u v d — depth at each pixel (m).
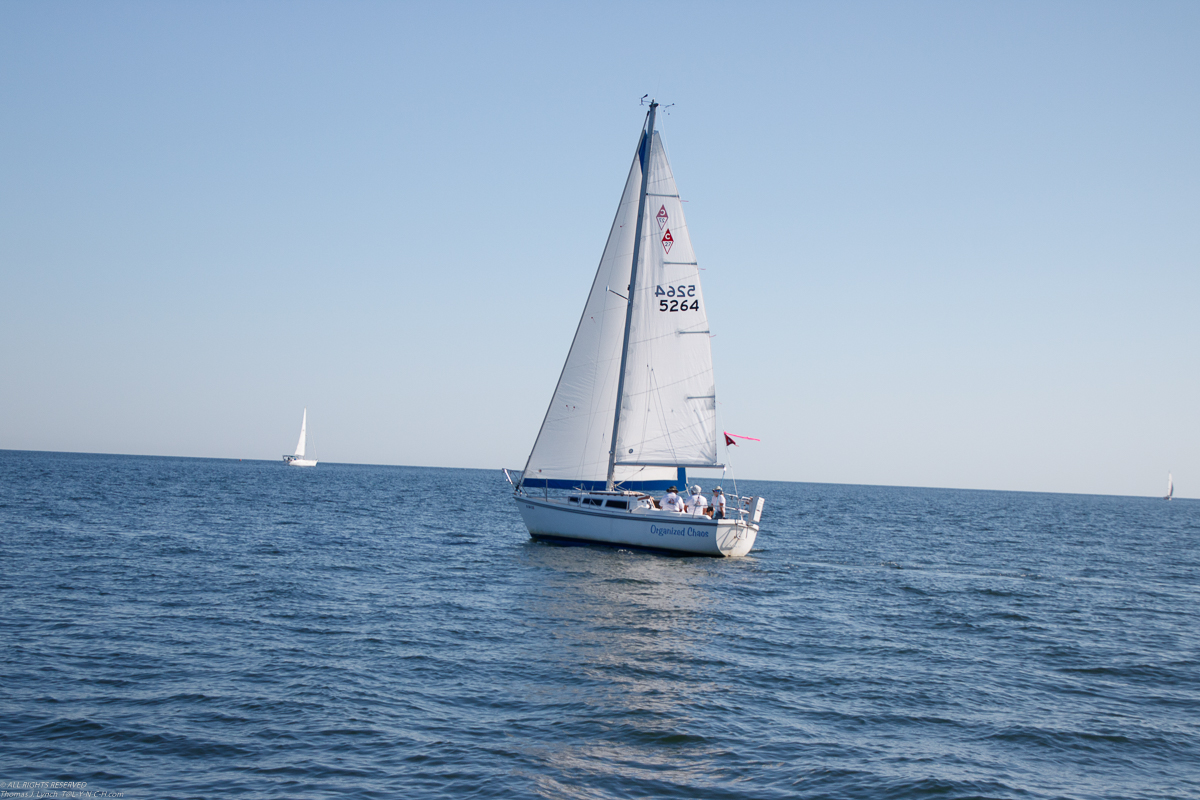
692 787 10.34
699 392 33.69
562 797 9.87
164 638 16.94
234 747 11.15
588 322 34.66
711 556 32.66
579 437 34.72
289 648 16.59
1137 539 62.12
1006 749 12.19
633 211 34.41
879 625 21.53
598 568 29.44
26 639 16.25
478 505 78.00
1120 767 11.64
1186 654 19.09
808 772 10.97
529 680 14.91
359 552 33.38
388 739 11.63
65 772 10.12
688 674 15.72
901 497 183.00
